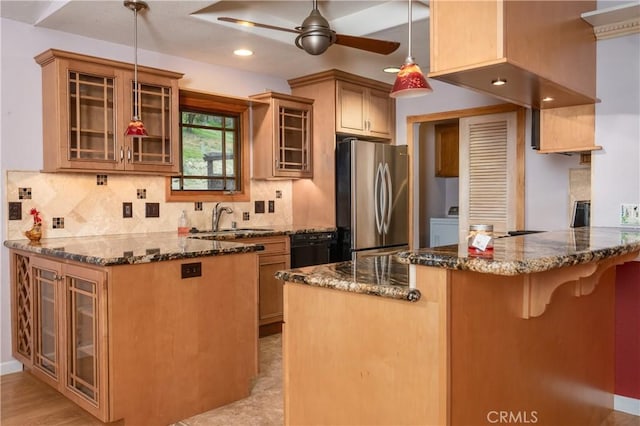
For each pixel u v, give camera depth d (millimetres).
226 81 4594
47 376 2895
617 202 2959
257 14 3680
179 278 2605
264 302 4188
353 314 1698
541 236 2359
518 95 2762
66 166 3283
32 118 3463
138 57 4012
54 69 3264
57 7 3174
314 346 1824
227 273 2826
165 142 3756
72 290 2615
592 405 2561
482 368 1590
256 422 2611
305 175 4828
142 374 2465
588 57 2889
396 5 3537
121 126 3490
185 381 2639
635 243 2018
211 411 2738
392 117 5336
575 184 4047
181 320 2617
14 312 3346
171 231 4211
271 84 4965
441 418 1451
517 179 4406
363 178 4699
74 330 2625
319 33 2859
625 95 2914
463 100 4797
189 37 3740
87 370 2533
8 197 3371
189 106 4281
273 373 3355
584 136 3068
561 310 2168
